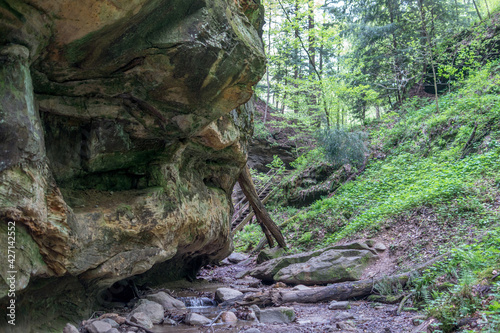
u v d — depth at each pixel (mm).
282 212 17453
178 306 7914
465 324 4621
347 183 15602
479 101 13773
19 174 4039
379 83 21375
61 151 5738
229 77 6273
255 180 21078
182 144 7336
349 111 22359
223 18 5816
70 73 5152
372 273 8852
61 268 5000
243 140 10742
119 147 6438
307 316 6930
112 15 4457
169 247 7207
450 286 6316
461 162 11375
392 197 11742
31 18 4008
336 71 23875
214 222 9547
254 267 13352
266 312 6832
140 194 6531
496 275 5430
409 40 20766
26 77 4141
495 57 17891
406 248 8969
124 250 6082
